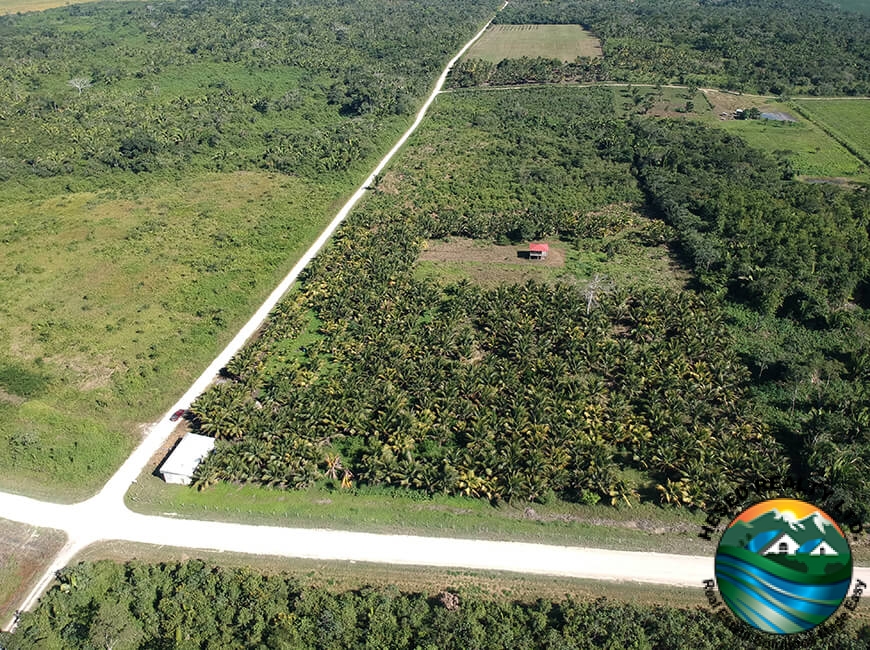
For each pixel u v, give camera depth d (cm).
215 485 7219
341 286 10606
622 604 5853
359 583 6134
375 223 13075
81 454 7606
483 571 6247
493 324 9525
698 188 14088
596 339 9169
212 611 5803
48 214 13562
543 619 5600
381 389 8056
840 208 12762
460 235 12988
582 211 13838
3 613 5956
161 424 8175
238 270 11581
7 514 6888
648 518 6756
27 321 10138
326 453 7438
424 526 6725
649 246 12481
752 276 10519
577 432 7400
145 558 6406
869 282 10575
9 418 8100
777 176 14725
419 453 7512
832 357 9200
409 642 5525
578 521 6750
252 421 7631
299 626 5659
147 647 5578
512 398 8019
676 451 7188
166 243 12462
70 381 8844
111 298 10744
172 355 9350
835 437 7488
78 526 6756
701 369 8431
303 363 9075
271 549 6494
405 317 9694
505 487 6844
